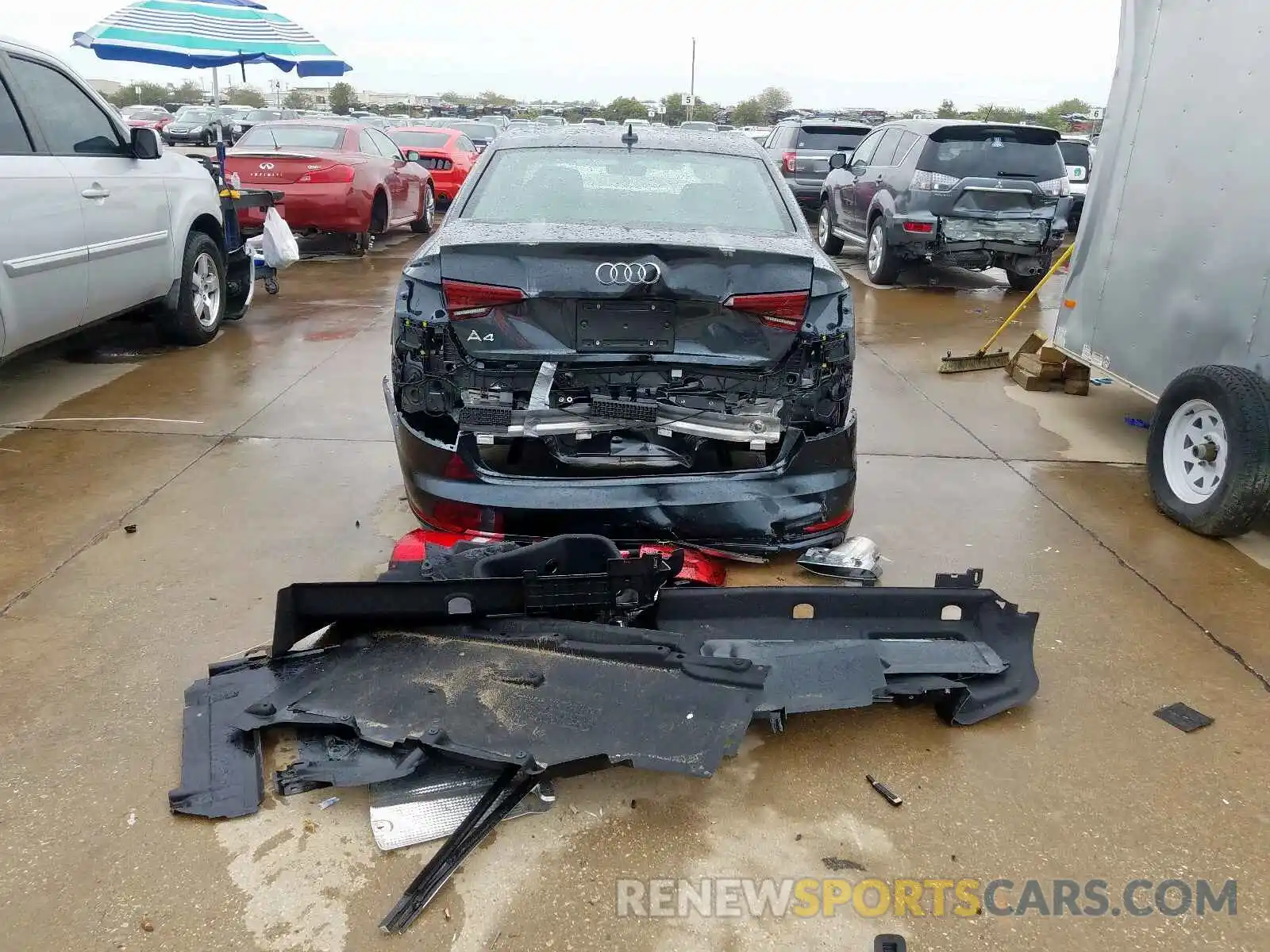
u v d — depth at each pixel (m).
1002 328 7.04
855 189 11.27
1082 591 3.70
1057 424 5.79
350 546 3.86
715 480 3.35
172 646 3.13
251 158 10.08
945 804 2.52
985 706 2.83
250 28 12.84
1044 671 3.15
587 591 2.90
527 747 2.44
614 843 2.35
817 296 3.33
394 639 2.90
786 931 2.12
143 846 2.30
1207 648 3.32
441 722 2.54
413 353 3.34
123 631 3.21
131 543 3.83
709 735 2.49
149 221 6.02
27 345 5.09
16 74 4.98
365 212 10.56
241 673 2.80
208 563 3.68
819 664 2.78
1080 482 4.85
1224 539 4.22
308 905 2.15
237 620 3.29
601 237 3.35
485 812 2.37
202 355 6.69
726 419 3.36
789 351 3.37
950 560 3.93
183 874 2.23
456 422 3.38
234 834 2.35
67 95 5.40
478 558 3.08
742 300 3.19
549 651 2.80
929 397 6.29
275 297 8.85
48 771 2.54
